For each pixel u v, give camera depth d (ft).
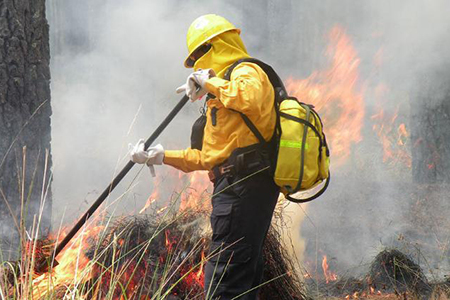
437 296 27.99
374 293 29.99
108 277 23.25
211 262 20.86
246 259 20.51
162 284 19.21
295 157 20.34
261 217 20.72
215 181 21.42
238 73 20.22
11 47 32.50
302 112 20.84
